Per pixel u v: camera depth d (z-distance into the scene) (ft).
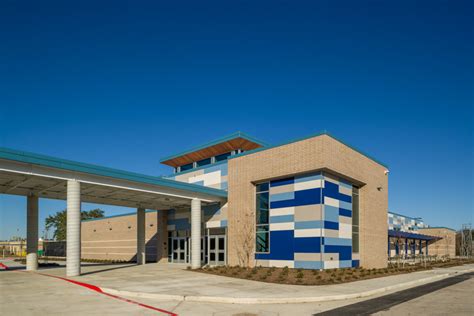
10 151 64.85
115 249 154.81
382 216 105.91
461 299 47.60
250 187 93.66
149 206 114.01
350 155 90.33
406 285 63.82
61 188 84.79
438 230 221.46
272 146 89.76
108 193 90.79
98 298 46.85
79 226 73.67
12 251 273.54
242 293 50.24
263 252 88.89
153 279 67.21
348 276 71.00
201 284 60.08
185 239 113.19
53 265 110.22
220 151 120.26
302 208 82.64
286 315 37.50
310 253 79.61
